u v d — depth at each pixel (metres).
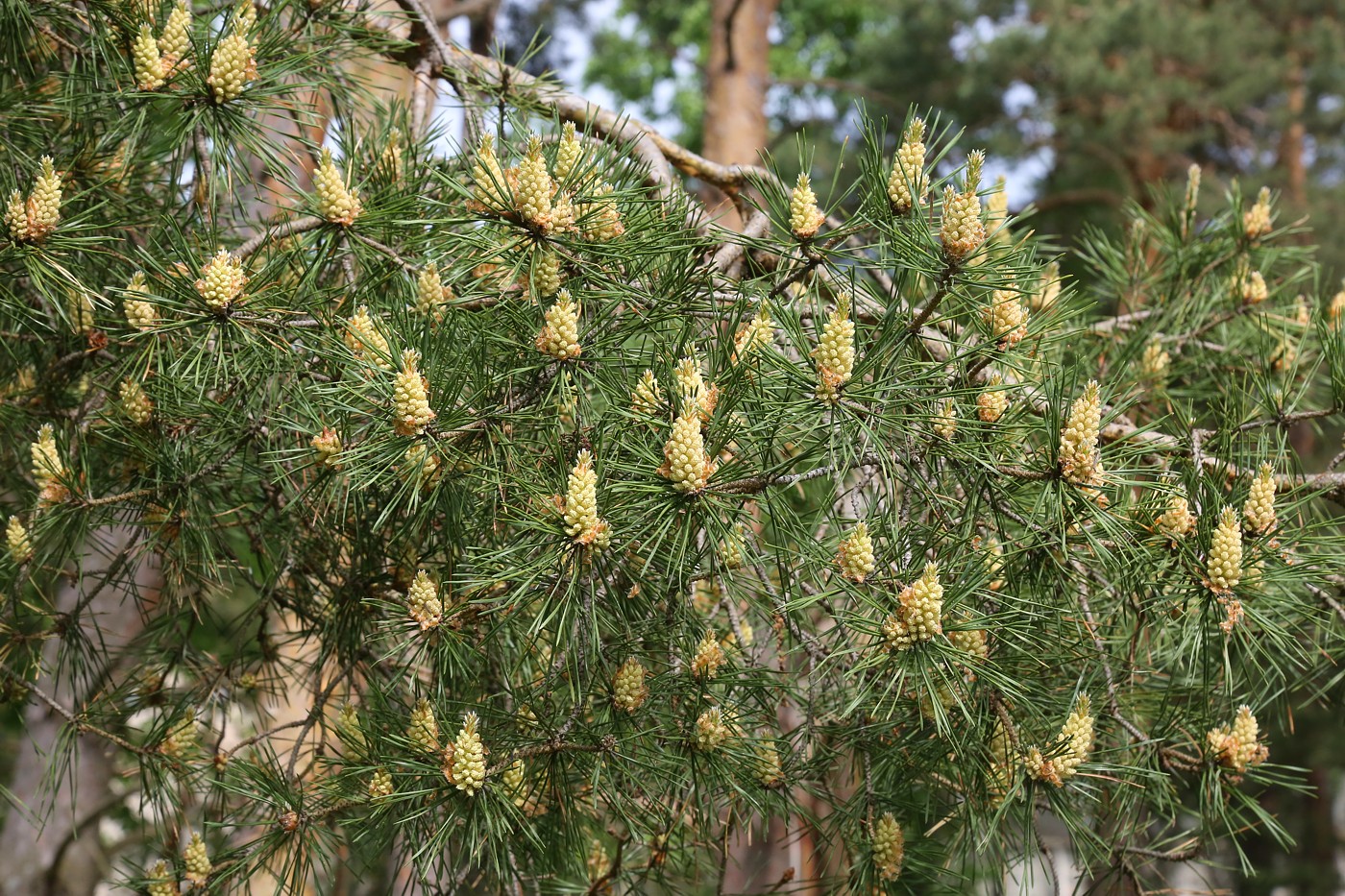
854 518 0.99
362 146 1.14
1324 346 1.11
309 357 1.06
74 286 1.06
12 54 1.17
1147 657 1.11
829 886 1.06
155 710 1.20
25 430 1.22
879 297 1.10
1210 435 1.07
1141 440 1.08
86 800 2.15
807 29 5.82
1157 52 3.99
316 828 1.06
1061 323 1.03
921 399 0.94
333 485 1.03
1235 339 1.32
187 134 1.08
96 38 1.13
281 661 1.22
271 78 1.09
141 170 1.23
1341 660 1.08
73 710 1.15
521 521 0.95
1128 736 1.06
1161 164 4.07
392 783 1.02
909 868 1.05
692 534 0.95
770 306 0.97
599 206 0.99
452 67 1.27
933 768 1.04
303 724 1.13
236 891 1.08
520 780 1.00
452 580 0.99
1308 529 1.00
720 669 1.02
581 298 0.99
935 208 0.98
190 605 1.18
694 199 1.07
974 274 0.93
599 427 0.97
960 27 4.31
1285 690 1.09
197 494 1.13
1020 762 0.97
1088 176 4.30
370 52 1.23
